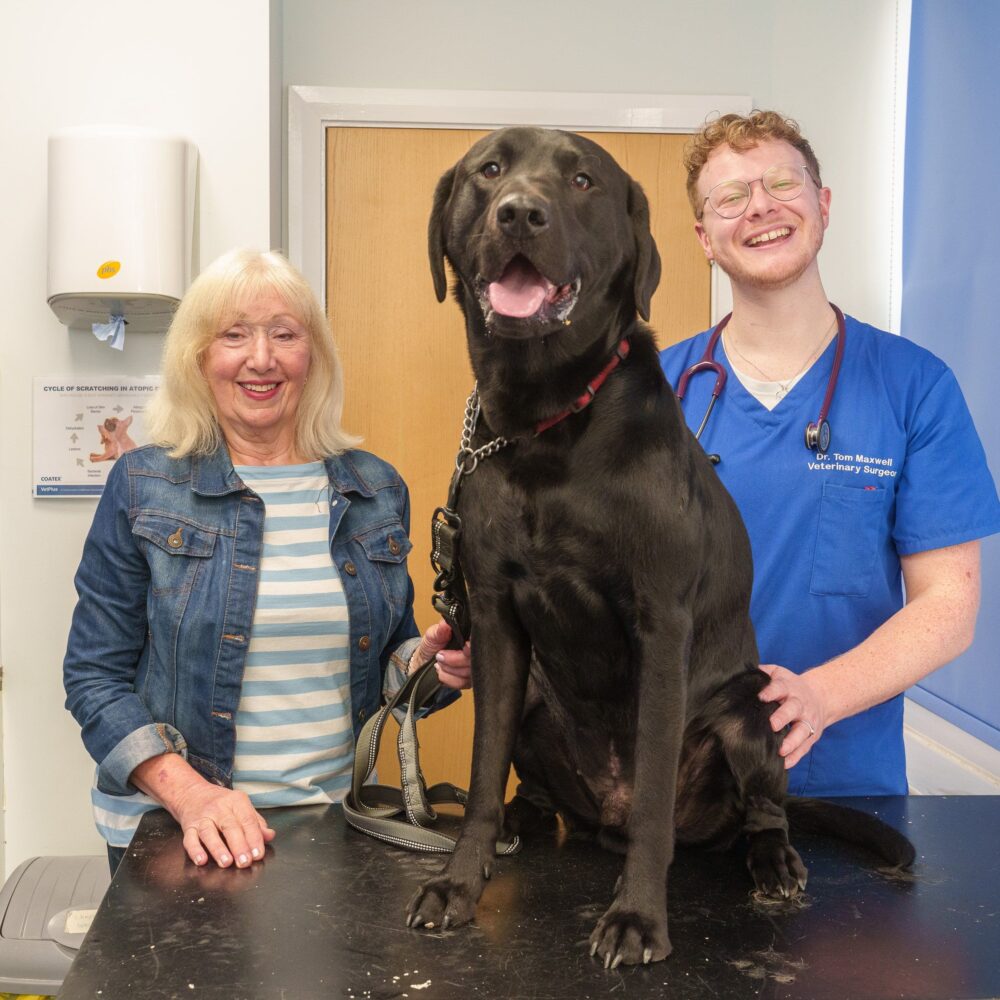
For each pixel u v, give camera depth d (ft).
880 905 3.97
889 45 11.03
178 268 7.85
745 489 6.17
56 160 7.73
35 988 5.77
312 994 3.26
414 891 4.07
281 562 5.84
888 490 6.03
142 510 5.76
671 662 4.00
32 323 8.39
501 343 4.00
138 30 8.47
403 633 6.31
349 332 11.00
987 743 8.69
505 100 10.82
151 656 5.80
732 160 6.02
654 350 4.31
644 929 3.50
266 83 8.56
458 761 11.13
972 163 9.15
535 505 4.05
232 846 4.41
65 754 8.55
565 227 3.96
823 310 6.35
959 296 9.40
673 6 10.94
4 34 8.38
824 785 6.04
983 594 8.91
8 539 8.46
